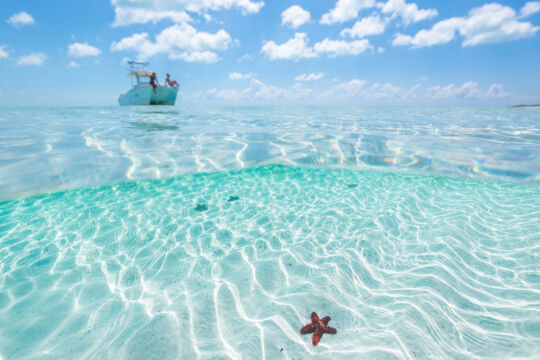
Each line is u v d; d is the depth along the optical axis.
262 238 3.39
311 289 2.35
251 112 21.83
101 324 2.01
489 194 4.69
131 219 3.86
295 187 5.24
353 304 2.21
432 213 4.02
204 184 5.26
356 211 4.14
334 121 14.34
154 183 5.19
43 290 2.42
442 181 5.38
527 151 7.05
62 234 3.42
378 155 6.97
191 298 2.28
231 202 4.53
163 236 3.43
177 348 1.76
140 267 2.79
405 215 3.95
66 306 2.22
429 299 2.19
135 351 1.74
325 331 1.84
